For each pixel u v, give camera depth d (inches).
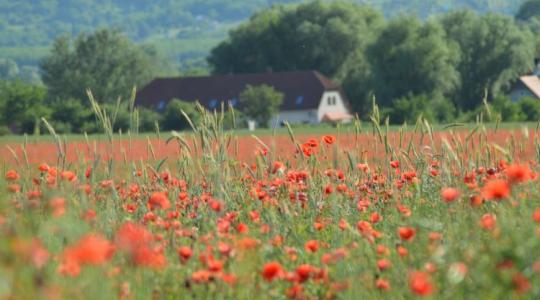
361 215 922.7
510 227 635.5
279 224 818.2
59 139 1050.7
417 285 540.7
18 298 457.4
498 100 7081.7
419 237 692.1
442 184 1017.5
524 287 530.0
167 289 623.8
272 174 1052.5
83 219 781.9
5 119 7539.4
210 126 1016.9
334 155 1047.6
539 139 1165.7
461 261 620.4
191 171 1071.6
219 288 612.1
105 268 582.2
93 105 1019.9
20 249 475.5
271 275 585.0
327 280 625.9
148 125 6845.5
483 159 1120.8
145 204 993.5
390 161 1102.4
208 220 867.4
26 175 1061.1
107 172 1039.0
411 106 7268.7
